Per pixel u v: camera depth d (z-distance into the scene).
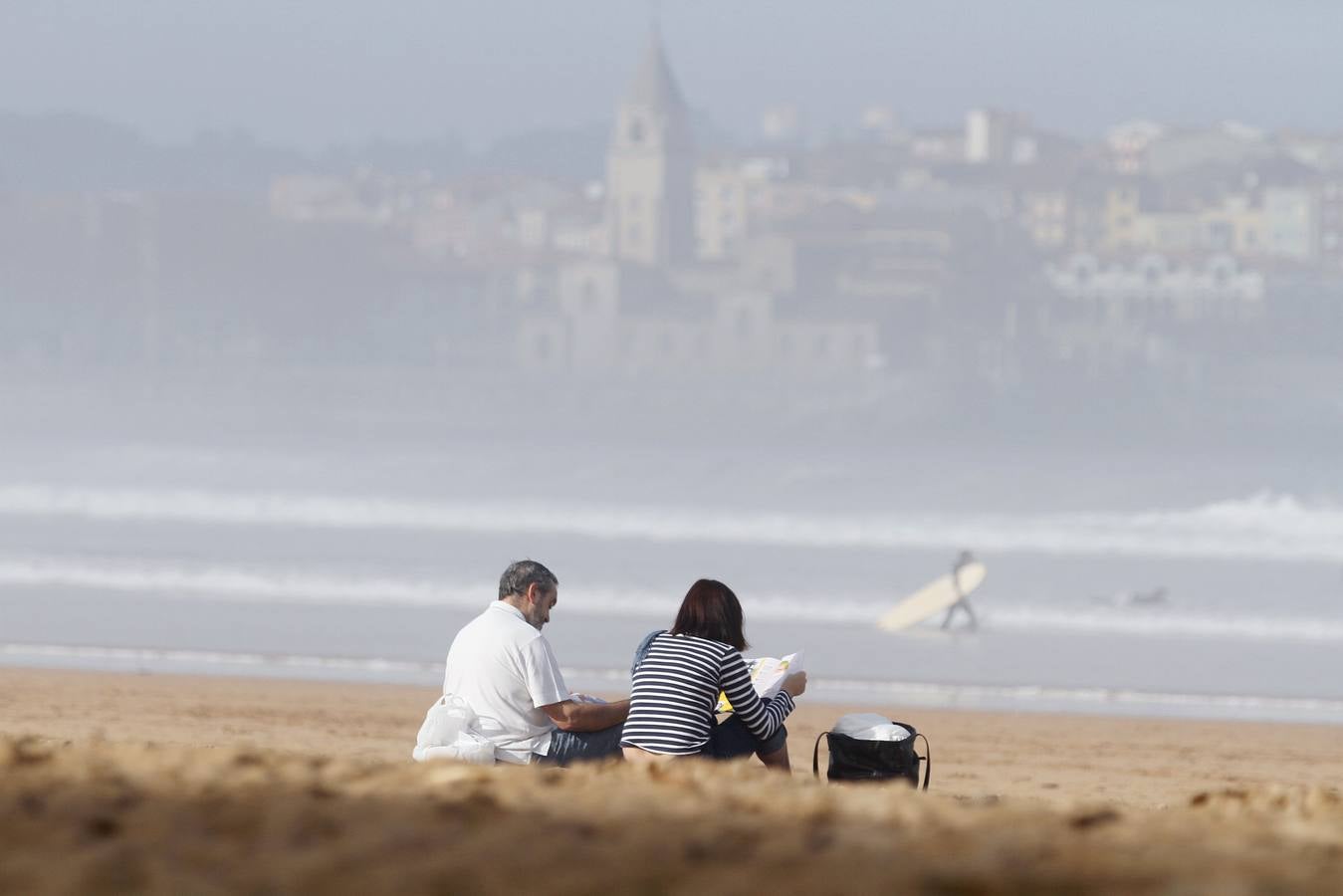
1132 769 39.28
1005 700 54.75
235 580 89.88
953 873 9.05
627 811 11.77
